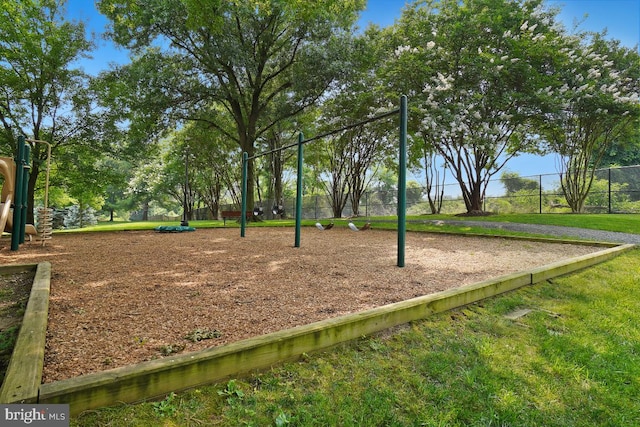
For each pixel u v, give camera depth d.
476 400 1.48
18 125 12.77
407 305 2.28
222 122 19.19
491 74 11.40
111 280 3.26
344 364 1.71
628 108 12.05
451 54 12.46
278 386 1.50
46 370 1.48
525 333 2.19
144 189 34.44
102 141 14.23
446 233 8.27
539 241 6.60
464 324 2.29
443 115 11.64
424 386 1.55
